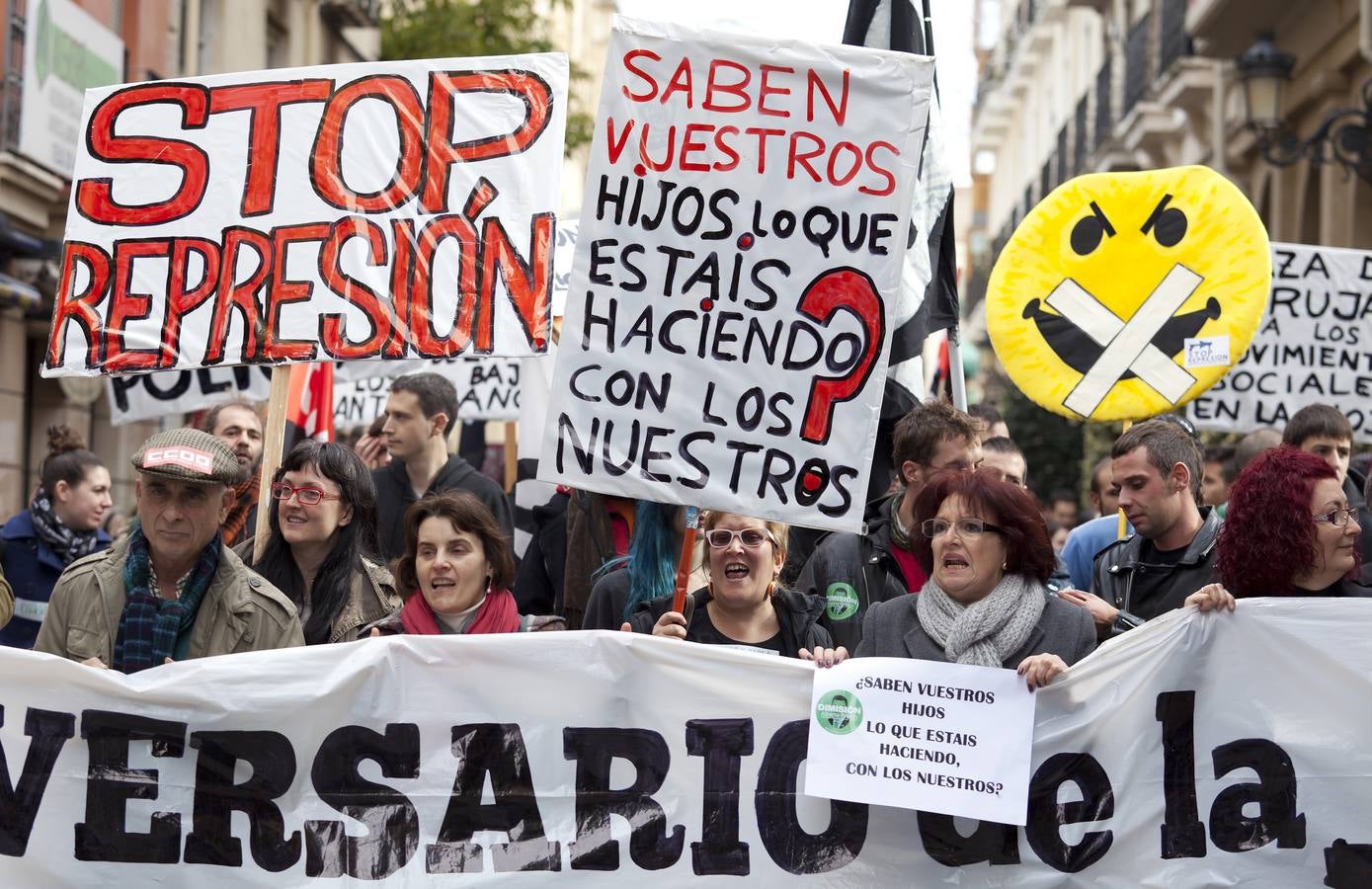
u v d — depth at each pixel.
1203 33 19.09
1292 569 4.53
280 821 4.27
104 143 5.41
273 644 4.59
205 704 4.26
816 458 4.59
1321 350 8.68
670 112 4.68
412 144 5.29
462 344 5.21
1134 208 6.66
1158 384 6.55
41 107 14.57
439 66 5.29
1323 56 17.30
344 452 5.18
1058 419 24.84
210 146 5.38
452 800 4.30
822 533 6.15
